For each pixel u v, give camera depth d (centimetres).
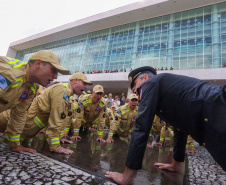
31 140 259
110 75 1872
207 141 99
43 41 3406
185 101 110
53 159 166
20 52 4091
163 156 273
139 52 2102
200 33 1766
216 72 1339
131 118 417
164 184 142
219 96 93
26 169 127
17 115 173
